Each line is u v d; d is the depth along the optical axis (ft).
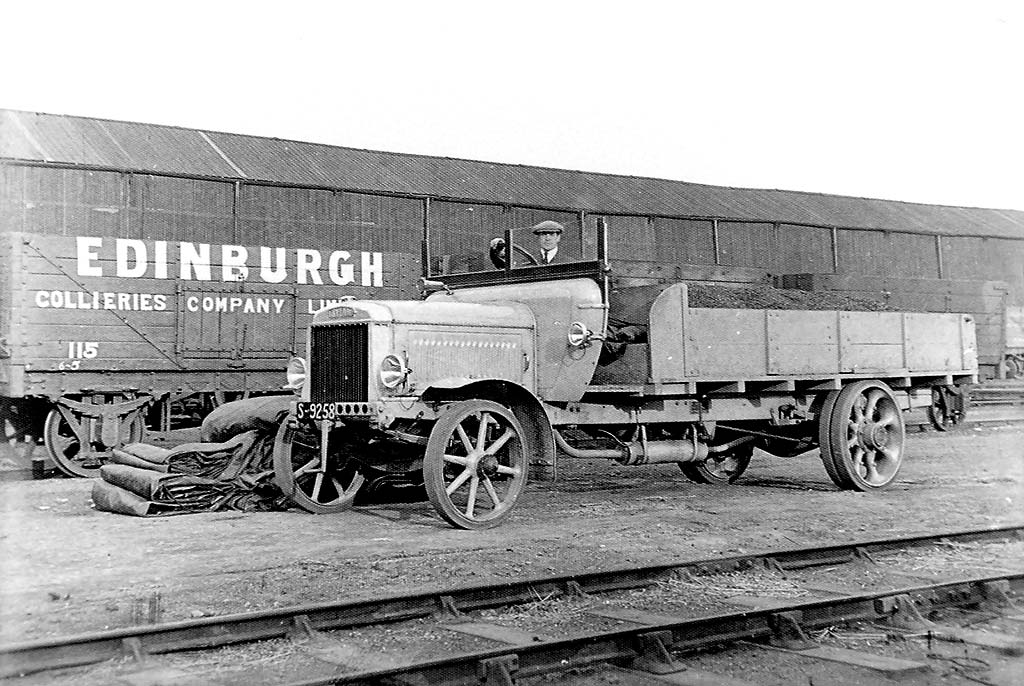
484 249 76.95
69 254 40.57
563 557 22.06
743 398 31.94
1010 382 81.00
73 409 40.81
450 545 23.49
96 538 24.84
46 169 62.28
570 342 27.78
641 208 88.12
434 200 74.38
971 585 18.84
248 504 29.43
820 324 31.94
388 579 19.93
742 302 31.78
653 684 14.12
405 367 25.35
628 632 15.23
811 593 18.97
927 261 99.19
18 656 14.20
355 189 71.72
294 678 14.02
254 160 74.74
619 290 30.32
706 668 14.87
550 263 29.91
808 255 94.07
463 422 27.04
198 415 45.50
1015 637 16.58
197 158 71.41
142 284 42.14
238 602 18.20
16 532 25.71
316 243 69.10
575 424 28.76
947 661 15.38
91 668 14.47
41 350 39.88
